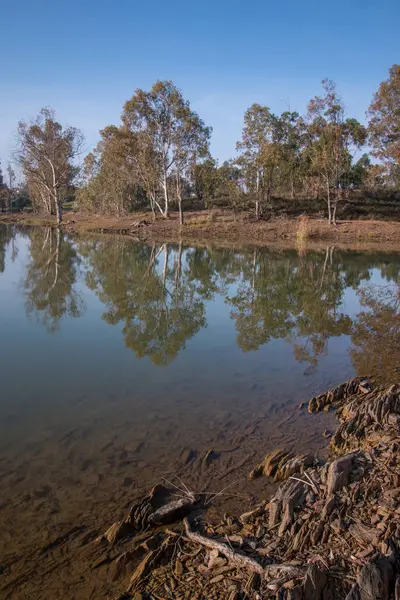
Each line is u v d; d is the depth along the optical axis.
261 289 16.62
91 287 16.53
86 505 4.21
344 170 42.03
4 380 7.49
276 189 59.31
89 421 5.96
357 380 7.11
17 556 3.55
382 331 10.54
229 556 3.36
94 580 3.32
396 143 34.53
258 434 5.62
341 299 14.68
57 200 54.75
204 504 4.21
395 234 36.28
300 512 3.79
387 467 4.27
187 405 6.48
